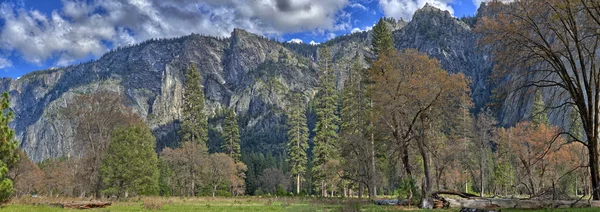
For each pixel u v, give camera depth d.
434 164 42.91
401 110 31.33
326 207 24.98
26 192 72.31
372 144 41.16
